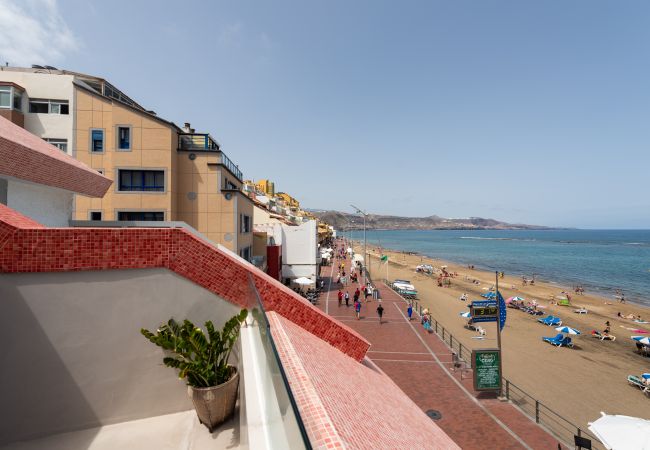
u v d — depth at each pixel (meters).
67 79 19.05
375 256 98.12
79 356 3.68
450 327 27.69
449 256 111.44
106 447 3.55
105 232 3.76
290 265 30.12
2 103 17.81
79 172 7.69
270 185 98.12
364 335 20.56
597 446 12.11
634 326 31.80
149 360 4.02
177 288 4.12
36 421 3.53
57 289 3.54
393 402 4.51
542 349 23.11
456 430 10.90
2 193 5.71
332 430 1.92
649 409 15.21
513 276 67.56
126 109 18.89
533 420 11.54
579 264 89.12
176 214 19.81
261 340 3.05
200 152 20.22
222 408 3.75
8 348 3.38
